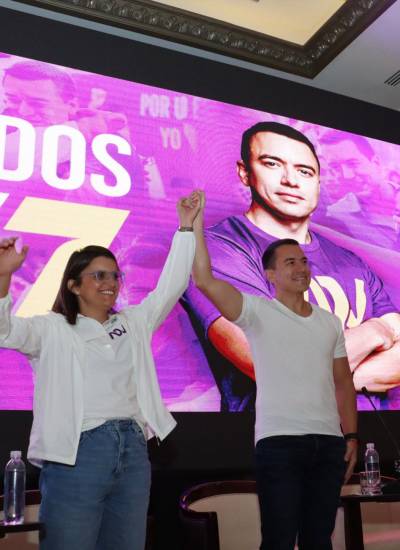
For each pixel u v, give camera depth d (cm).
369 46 377
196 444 313
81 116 329
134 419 160
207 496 237
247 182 363
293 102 398
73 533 146
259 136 377
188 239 188
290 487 180
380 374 364
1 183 302
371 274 382
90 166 324
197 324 326
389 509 274
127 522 154
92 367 159
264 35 378
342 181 395
